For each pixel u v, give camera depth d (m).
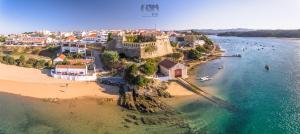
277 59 174.75
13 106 80.25
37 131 62.81
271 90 95.81
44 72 120.81
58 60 136.88
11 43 199.00
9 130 63.22
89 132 62.31
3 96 89.38
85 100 86.38
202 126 66.00
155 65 119.38
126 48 144.50
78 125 66.50
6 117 71.56
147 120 70.06
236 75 122.06
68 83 103.75
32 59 141.12
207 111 76.31
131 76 94.38
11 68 128.75
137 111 77.44
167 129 64.25
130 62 128.62
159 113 75.38
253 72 129.00
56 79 108.88
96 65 132.50
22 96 89.75
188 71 129.88
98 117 72.06
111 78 107.12
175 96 89.88
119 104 83.25
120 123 68.00
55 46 184.38
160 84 98.81
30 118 71.06
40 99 87.25
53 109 78.12
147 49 142.25
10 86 99.81
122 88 96.88
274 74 123.25
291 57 183.62
